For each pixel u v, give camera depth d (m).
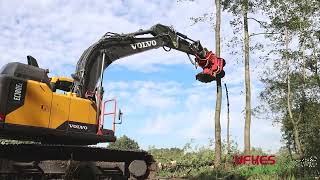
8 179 10.18
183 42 14.93
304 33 24.86
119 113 11.42
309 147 16.69
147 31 13.55
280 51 25.89
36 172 10.52
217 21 21.86
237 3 23.44
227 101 23.12
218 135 20.44
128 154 12.12
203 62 15.25
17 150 10.40
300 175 14.78
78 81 11.40
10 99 9.52
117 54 12.60
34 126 9.81
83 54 11.95
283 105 28.53
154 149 27.41
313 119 24.84
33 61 10.67
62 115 10.35
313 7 24.19
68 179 10.85
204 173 18.95
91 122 10.94
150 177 12.24
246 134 22.55
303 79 26.97
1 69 10.00
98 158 11.80
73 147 10.73
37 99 9.94
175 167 21.42
